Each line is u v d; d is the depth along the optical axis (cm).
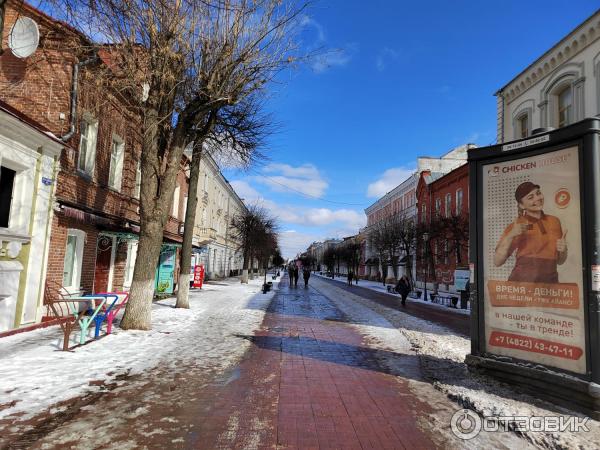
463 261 2750
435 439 391
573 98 1400
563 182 498
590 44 1341
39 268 904
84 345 729
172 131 1023
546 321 500
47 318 928
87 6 673
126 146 1391
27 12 941
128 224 1386
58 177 982
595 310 446
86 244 1155
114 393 493
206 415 436
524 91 1678
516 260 541
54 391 489
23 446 351
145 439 373
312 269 11900
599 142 468
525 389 514
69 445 356
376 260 5303
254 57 919
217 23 907
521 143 543
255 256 5078
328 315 1383
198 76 927
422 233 2655
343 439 387
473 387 543
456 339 981
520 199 543
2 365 589
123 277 1499
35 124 857
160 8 834
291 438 387
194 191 1376
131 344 756
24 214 856
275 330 1012
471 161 602
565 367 473
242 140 1341
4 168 821
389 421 435
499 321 557
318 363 686
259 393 516
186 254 1350
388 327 1150
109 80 1004
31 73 1004
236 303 1603
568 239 486
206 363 652
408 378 606
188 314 1194
